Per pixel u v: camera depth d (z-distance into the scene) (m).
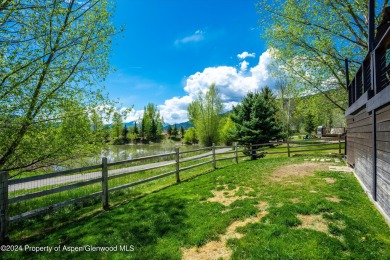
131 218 5.34
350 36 13.41
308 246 3.62
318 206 5.24
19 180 4.64
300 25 13.86
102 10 7.69
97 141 8.02
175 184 8.92
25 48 6.43
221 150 32.00
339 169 9.78
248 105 20.23
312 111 15.82
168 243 4.11
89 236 4.51
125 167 16.00
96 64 7.80
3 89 6.08
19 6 6.30
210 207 5.71
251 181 8.22
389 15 6.02
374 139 5.57
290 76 15.24
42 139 6.74
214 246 3.97
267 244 3.77
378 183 5.30
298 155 15.59
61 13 7.00
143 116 79.12
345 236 3.94
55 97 6.91
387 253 3.49
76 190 8.62
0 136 6.30
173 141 80.88
